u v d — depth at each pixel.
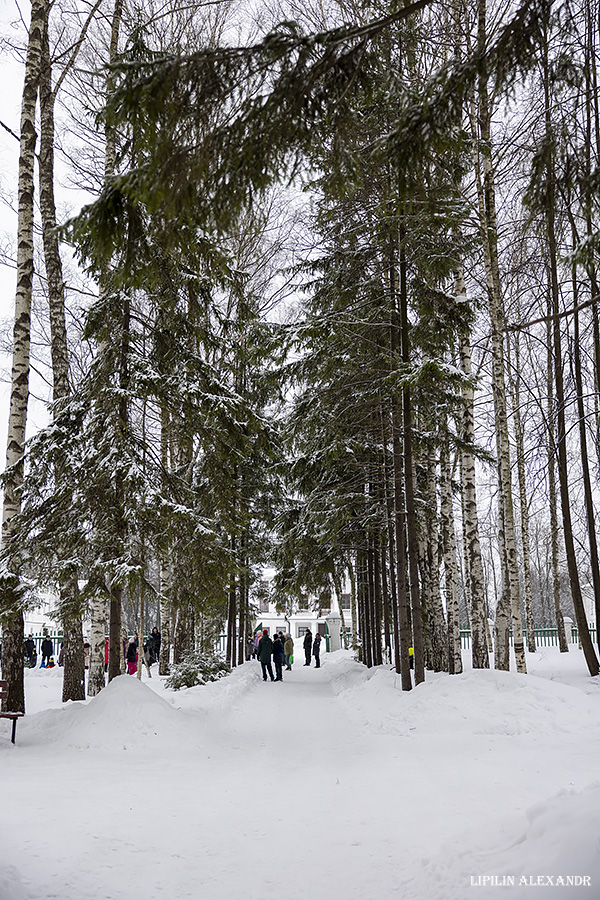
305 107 4.82
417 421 17.05
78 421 12.80
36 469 12.33
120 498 12.03
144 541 12.57
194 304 11.57
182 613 23.62
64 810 6.43
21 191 12.77
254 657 37.06
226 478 13.75
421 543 21.34
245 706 16.94
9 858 4.95
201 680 19.86
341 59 4.61
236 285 12.72
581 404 17.55
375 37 5.10
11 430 12.29
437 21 14.15
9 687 11.84
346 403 15.96
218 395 12.95
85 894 4.39
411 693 13.42
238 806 6.69
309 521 19.73
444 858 4.62
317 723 13.64
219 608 14.05
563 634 26.59
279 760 9.51
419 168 5.20
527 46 4.62
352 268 15.11
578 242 5.35
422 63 12.77
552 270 15.89
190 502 13.61
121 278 5.68
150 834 5.73
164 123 4.65
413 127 4.89
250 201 4.98
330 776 8.19
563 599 59.66
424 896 4.14
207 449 13.51
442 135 4.95
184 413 13.05
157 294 11.66
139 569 11.43
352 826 5.88
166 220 5.00
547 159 5.05
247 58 4.50
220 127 4.59
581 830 3.87
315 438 17.25
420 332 14.42
